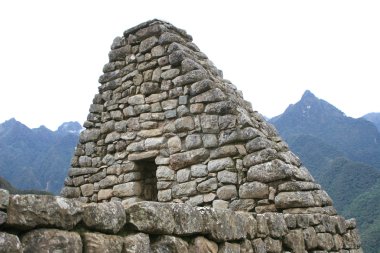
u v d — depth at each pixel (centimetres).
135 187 812
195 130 752
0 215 262
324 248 612
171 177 759
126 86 867
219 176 709
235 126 712
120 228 337
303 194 640
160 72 824
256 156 679
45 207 285
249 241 474
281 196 642
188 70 781
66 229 297
